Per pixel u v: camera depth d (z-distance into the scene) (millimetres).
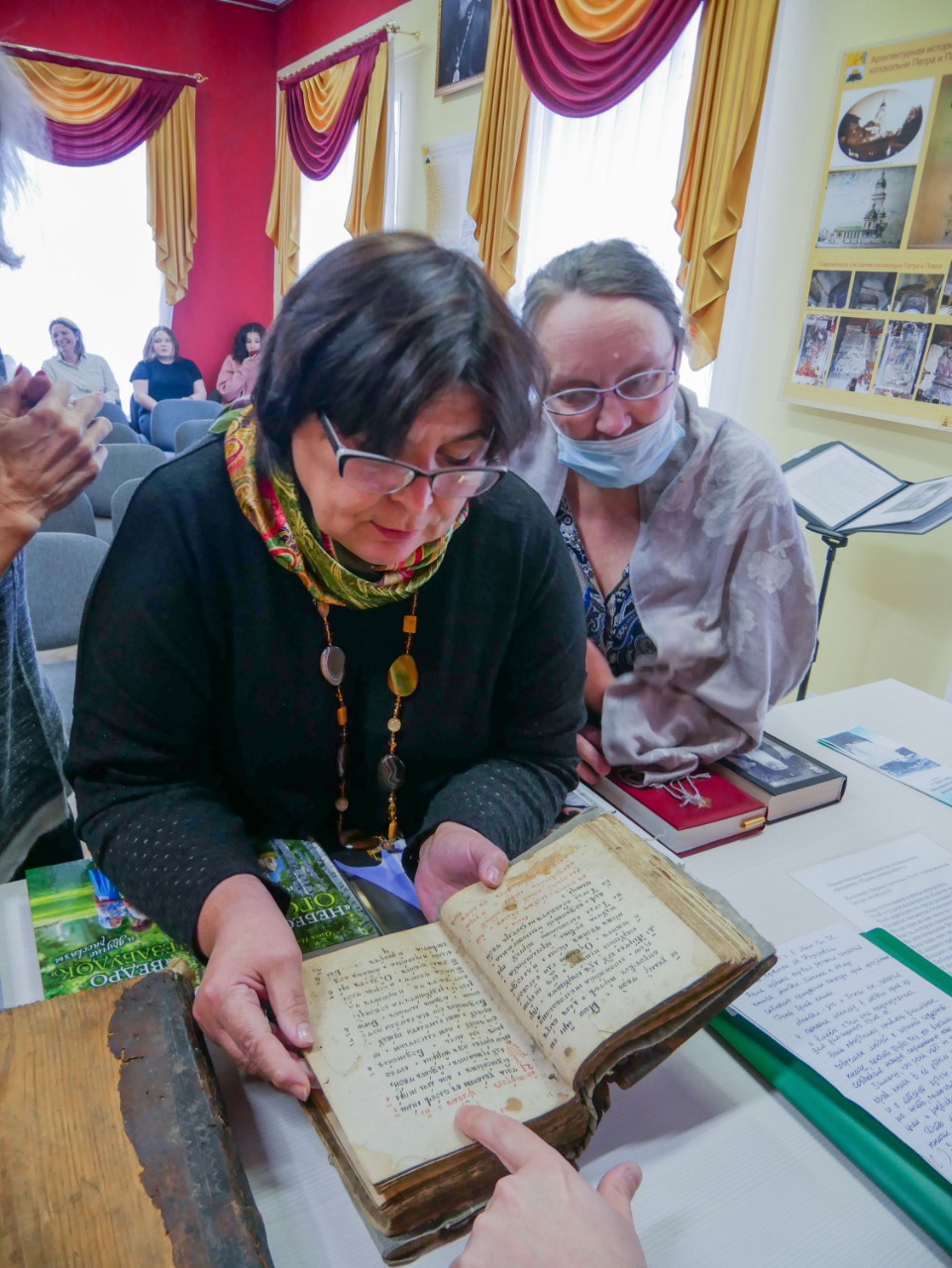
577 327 914
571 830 769
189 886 682
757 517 1062
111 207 5996
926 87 2117
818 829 1075
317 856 888
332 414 569
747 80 2355
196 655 749
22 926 802
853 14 2273
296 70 5746
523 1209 471
